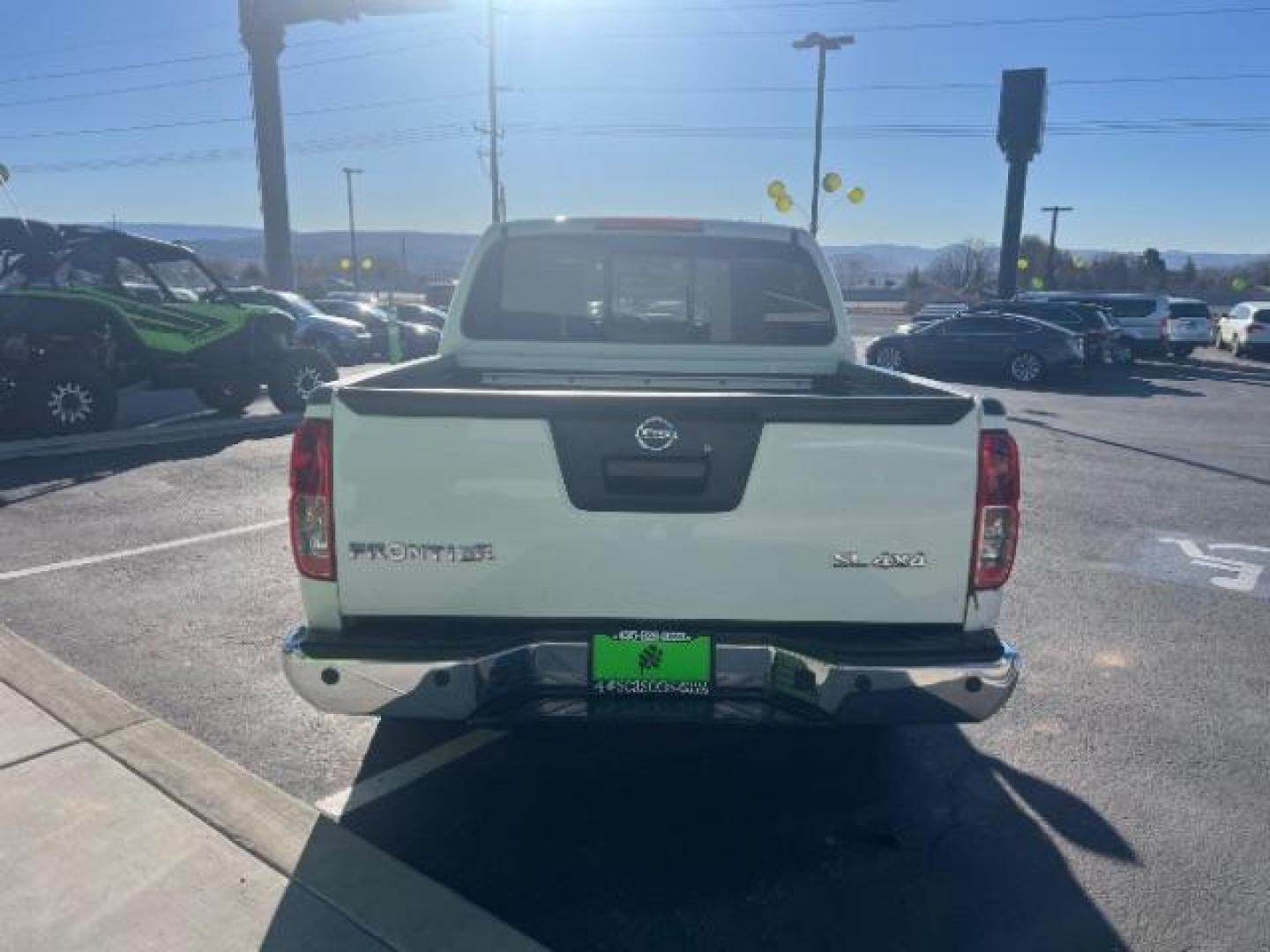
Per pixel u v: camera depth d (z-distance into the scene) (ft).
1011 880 10.36
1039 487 31.30
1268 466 35.47
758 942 9.34
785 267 15.40
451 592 9.91
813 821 11.46
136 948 8.96
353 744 13.07
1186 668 16.15
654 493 9.75
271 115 96.94
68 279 38.75
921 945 9.34
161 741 12.69
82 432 36.22
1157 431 44.27
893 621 10.00
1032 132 108.58
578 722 9.99
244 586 19.35
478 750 13.00
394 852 10.63
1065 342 66.18
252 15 93.76
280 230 99.04
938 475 9.75
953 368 71.15
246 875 10.04
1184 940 9.45
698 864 10.58
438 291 141.79
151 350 38.96
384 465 9.68
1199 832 11.28
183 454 33.76
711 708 9.94
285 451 34.35
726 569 9.83
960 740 13.56
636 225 15.19
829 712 9.82
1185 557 22.93
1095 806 11.85
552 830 11.16
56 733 12.83
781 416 9.59
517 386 15.55
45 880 9.85
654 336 15.47
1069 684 15.46
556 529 9.76
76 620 17.42
